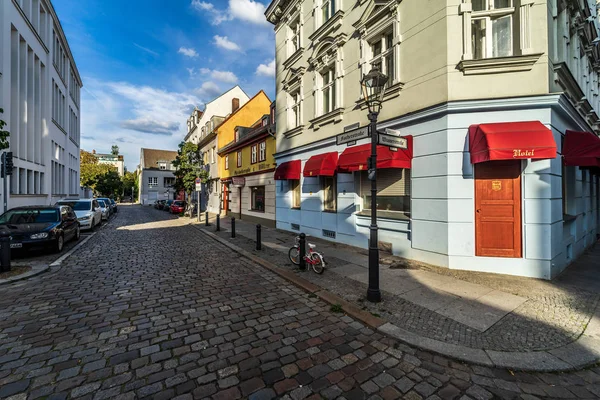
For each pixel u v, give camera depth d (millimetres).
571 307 4551
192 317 4359
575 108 7402
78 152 29359
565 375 2994
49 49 17750
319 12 10891
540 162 5906
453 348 3393
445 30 6426
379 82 4664
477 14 6309
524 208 6031
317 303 4945
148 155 59125
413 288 5398
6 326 4020
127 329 3951
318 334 3842
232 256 8773
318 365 3137
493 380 2908
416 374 2998
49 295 5281
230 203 22297
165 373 2969
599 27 11445
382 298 4938
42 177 17094
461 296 5012
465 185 6348
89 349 3426
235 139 21062
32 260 8008
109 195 62469
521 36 6070
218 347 3492
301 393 2689
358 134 5059
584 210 9180
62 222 9648
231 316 4402
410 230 7473
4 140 7578
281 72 13898
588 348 3404
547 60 5887
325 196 11016
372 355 3348
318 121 10828
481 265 6301
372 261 4824
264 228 15047
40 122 16641
